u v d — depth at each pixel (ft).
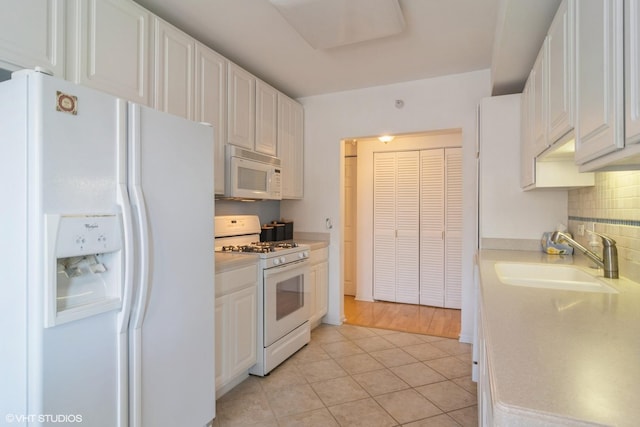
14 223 3.80
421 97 10.91
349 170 16.37
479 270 6.15
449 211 14.17
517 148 8.50
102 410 4.27
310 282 10.85
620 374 2.23
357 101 11.79
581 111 3.85
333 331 11.53
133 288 4.57
